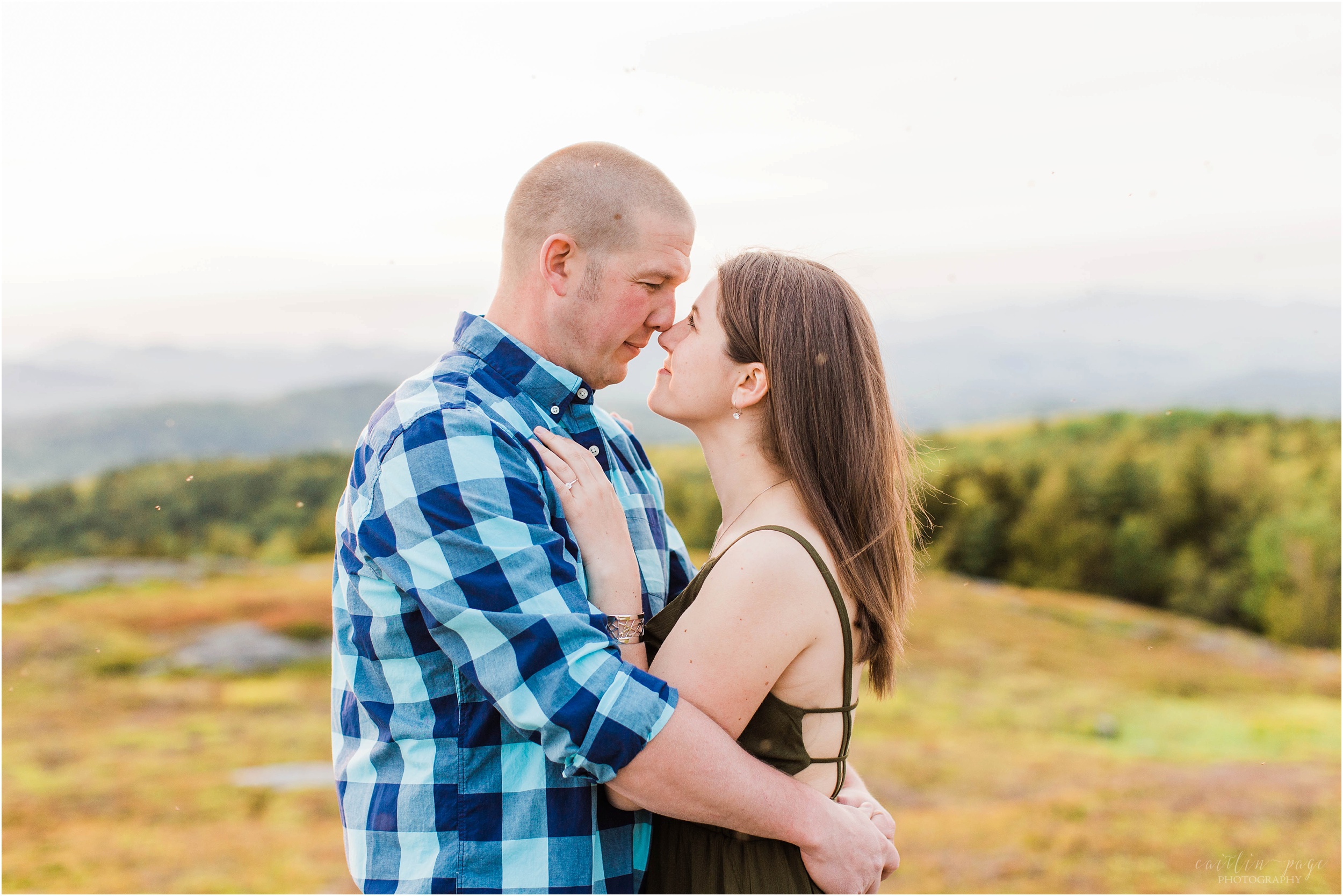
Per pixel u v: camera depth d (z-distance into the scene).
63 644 11.09
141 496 16.00
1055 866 5.71
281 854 6.21
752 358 1.49
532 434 1.48
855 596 1.49
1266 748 8.50
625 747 1.25
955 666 10.61
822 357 1.48
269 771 7.84
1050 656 11.17
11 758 8.02
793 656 1.39
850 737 1.53
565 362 1.56
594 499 1.44
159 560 15.44
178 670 10.48
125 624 11.82
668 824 1.52
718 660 1.36
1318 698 10.20
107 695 9.73
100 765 7.86
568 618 1.27
